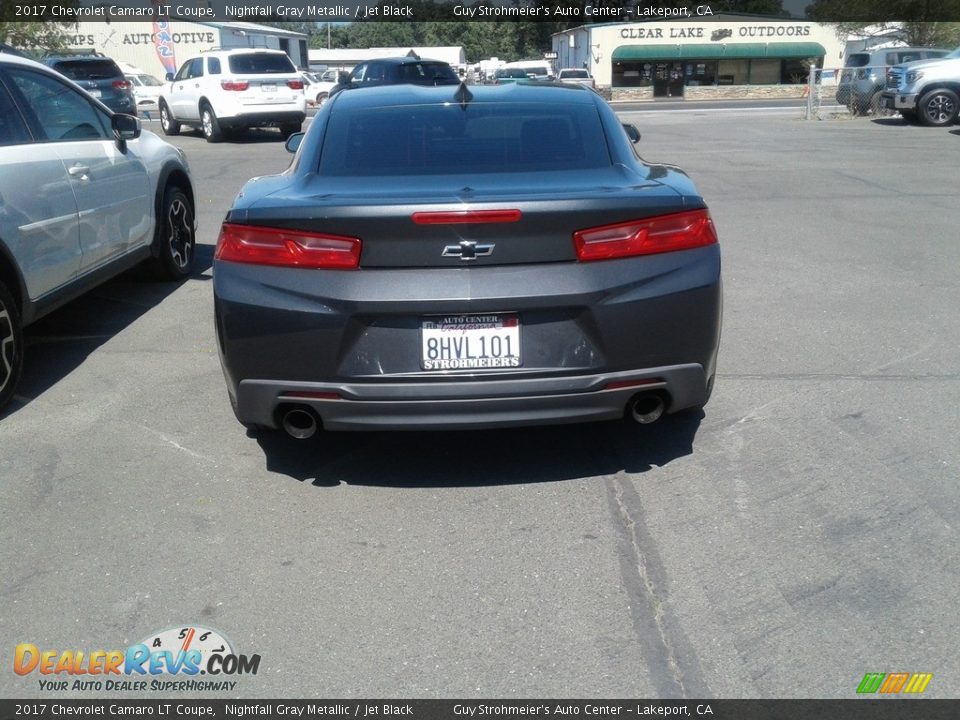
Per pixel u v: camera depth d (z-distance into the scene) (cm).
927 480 404
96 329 638
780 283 743
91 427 474
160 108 2244
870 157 1541
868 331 614
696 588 329
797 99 4725
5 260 490
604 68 5331
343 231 360
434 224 355
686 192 383
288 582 338
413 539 366
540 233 360
